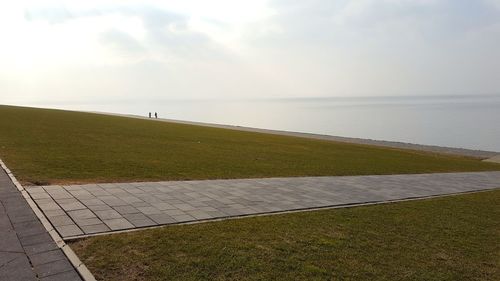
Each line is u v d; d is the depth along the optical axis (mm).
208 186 10734
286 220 7895
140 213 7602
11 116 29234
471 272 5992
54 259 5227
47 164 11641
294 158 18906
